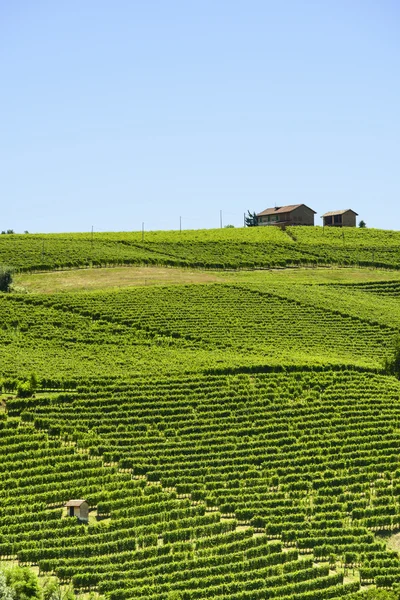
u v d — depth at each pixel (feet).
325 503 223.51
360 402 282.56
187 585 177.78
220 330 342.85
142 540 192.44
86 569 178.09
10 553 184.24
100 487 214.48
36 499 204.95
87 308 354.33
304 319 363.76
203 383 281.54
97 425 249.75
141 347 320.29
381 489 230.07
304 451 247.91
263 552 195.72
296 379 296.92
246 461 240.12
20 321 334.24
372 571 191.52
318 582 184.85
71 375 279.49
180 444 243.19
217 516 207.21
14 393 266.98
